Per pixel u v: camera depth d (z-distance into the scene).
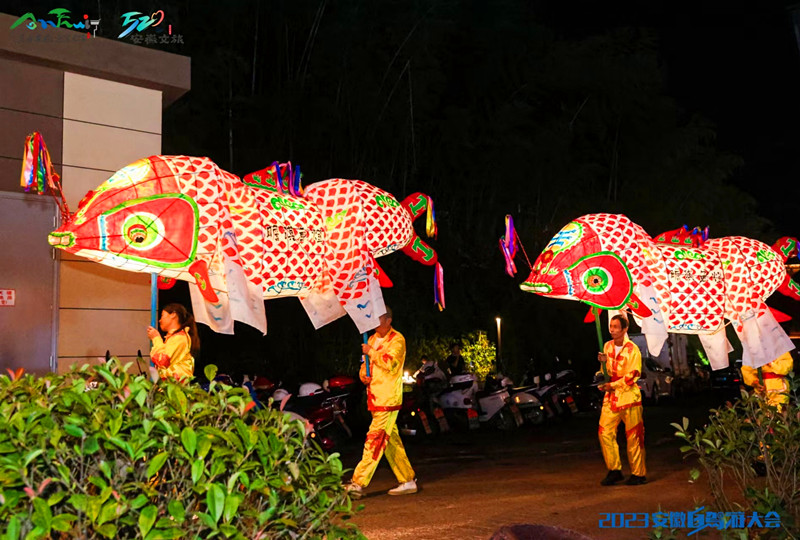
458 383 13.96
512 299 21.34
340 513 3.01
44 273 6.72
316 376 15.94
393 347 7.07
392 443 7.29
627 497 6.89
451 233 20.50
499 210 21.95
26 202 6.70
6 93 6.91
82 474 2.48
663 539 4.57
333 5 18.95
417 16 19.89
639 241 7.86
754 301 8.12
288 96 17.22
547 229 22.14
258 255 6.20
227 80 16.95
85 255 5.74
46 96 7.11
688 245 8.27
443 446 12.09
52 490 2.45
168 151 15.17
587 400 17.33
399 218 7.24
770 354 7.96
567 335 22.53
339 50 18.66
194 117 16.20
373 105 18.84
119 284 7.27
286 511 2.71
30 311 6.62
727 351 8.25
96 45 7.27
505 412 14.48
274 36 18.41
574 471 8.73
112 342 7.19
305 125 17.58
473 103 22.67
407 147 20.09
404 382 14.16
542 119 24.33
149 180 5.89
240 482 2.68
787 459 5.14
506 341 20.98
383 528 5.84
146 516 2.30
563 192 23.23
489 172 21.69
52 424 2.46
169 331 5.78
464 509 6.53
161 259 5.76
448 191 21.12
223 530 2.38
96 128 7.37
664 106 26.25
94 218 5.67
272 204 6.43
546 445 11.74
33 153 5.83
